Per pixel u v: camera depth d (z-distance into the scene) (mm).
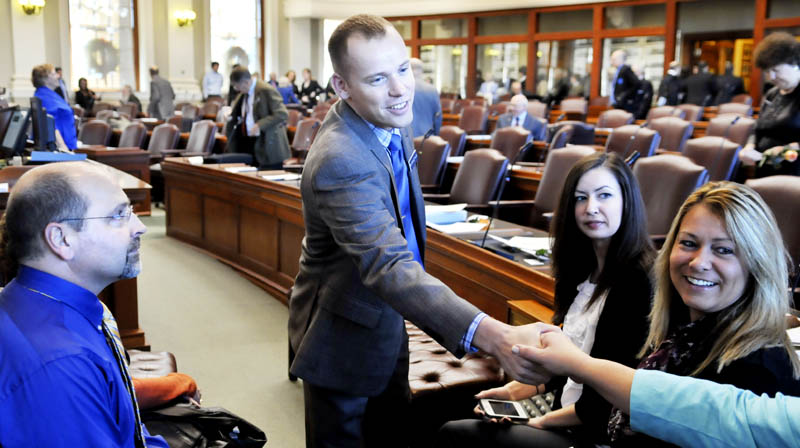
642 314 1564
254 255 4570
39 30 12672
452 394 2035
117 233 1270
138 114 12016
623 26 12781
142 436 1341
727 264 1130
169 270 4789
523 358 1235
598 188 1620
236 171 4883
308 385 1695
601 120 7891
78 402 1135
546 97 13125
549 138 6223
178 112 12961
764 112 3570
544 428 1575
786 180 2543
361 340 1592
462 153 5781
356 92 1485
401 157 1635
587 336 1660
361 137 1522
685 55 12289
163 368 2227
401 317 1644
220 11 14852
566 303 1782
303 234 3930
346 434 1664
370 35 1445
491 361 2191
